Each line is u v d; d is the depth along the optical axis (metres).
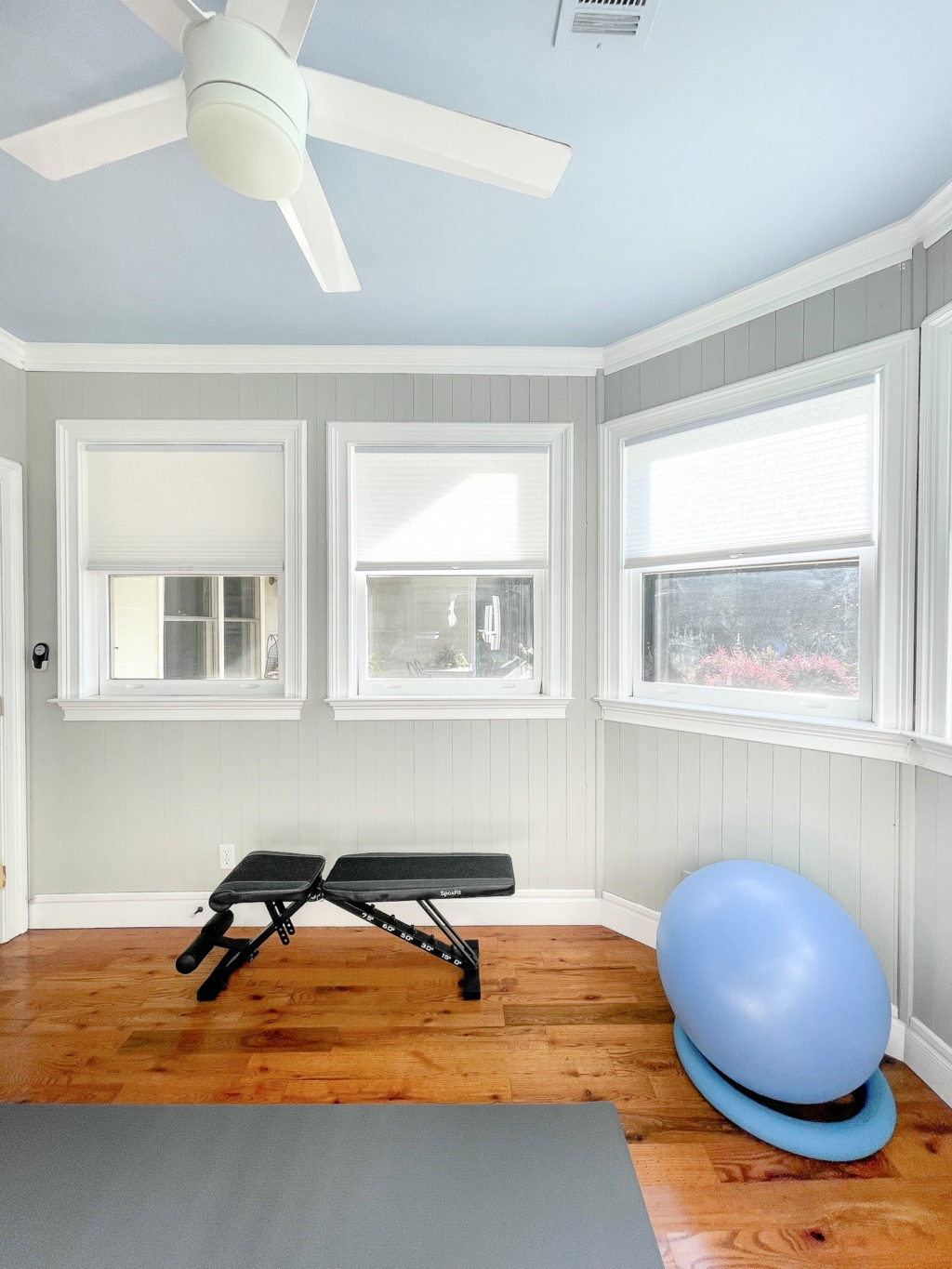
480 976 1.97
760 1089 1.33
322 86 0.90
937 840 1.52
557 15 1.00
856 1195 1.23
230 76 0.81
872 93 1.16
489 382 2.28
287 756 2.32
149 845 2.33
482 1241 1.03
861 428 1.71
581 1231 1.06
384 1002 1.83
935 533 1.54
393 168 1.34
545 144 0.94
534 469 2.32
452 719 2.32
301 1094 1.46
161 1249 1.00
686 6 0.99
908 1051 1.59
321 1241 1.02
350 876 1.95
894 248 1.61
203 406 2.27
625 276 1.80
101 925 2.32
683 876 2.09
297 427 2.26
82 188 1.39
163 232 1.57
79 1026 1.72
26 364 2.25
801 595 1.89
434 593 2.39
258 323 2.07
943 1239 1.14
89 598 2.34
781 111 1.20
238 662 2.39
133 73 1.11
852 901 1.72
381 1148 1.24
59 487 2.26
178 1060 1.58
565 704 2.30
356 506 2.32
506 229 1.57
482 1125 1.31
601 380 2.29
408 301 1.93
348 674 2.31
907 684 1.61
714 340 2.00
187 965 1.81
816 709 1.84
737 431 1.97
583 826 2.35
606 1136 1.28
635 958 2.09
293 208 1.11
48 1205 1.09
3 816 2.21
